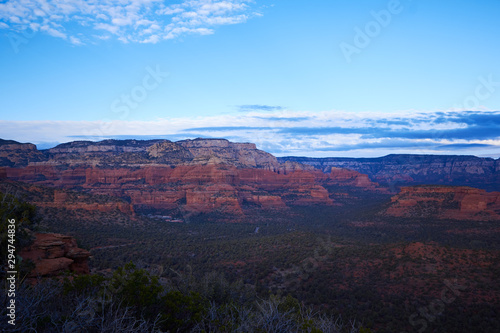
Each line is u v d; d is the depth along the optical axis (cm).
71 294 1057
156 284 1212
